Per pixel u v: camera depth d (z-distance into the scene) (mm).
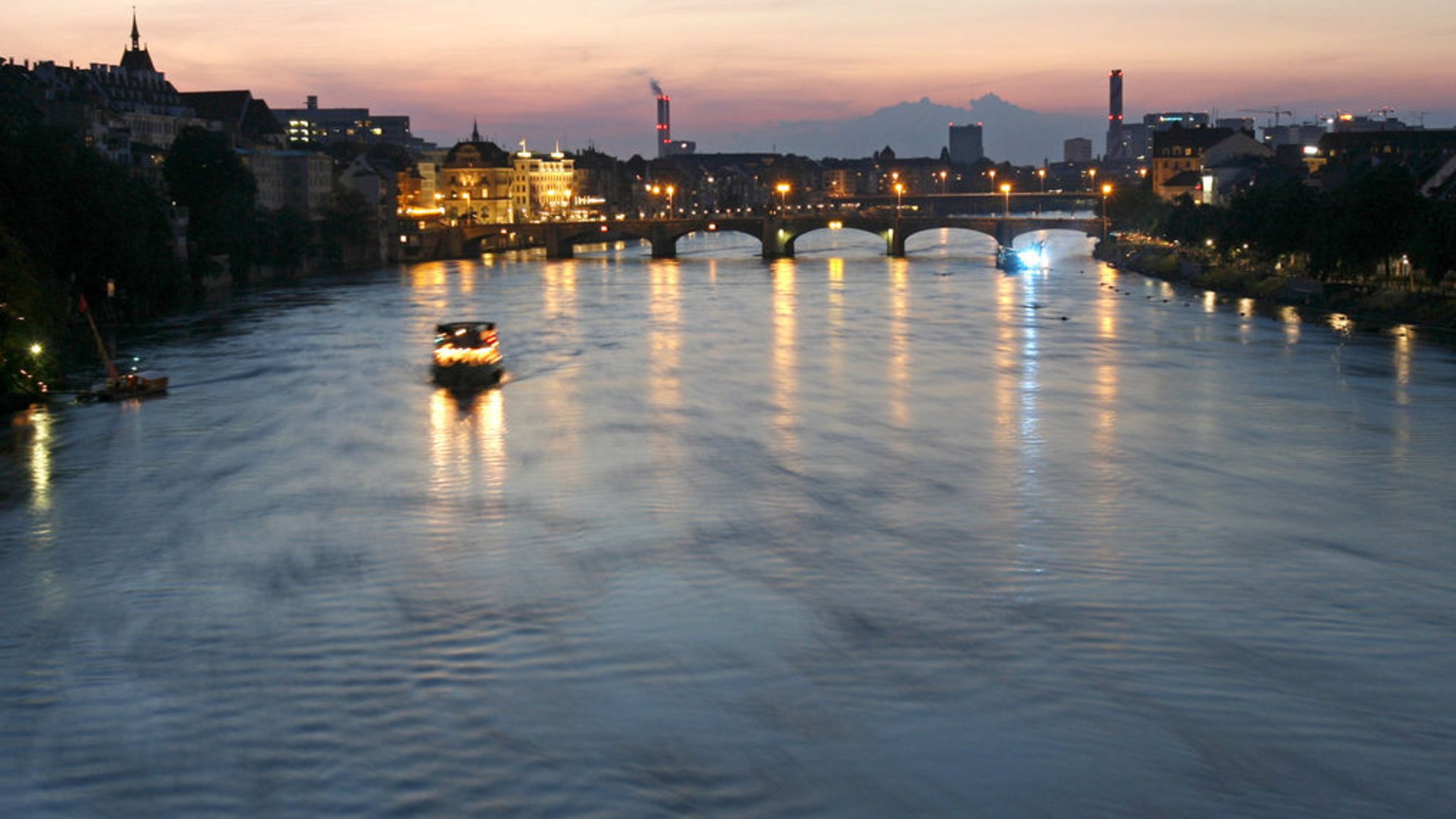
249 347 127938
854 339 131500
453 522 60438
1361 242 150250
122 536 59094
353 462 73688
